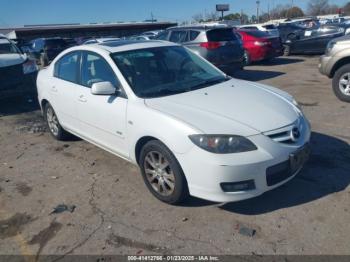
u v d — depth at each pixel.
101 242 3.26
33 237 3.41
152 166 3.80
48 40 21.67
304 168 4.33
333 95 7.94
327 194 3.74
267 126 3.39
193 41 10.14
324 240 3.07
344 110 6.69
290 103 4.03
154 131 3.59
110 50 4.52
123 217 3.61
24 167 5.03
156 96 3.98
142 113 3.77
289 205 3.60
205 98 3.89
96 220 3.59
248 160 3.20
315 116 6.42
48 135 6.36
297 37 15.91
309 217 3.39
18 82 8.34
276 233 3.20
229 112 3.56
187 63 4.75
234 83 4.52
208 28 10.02
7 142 6.15
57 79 5.43
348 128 5.65
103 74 4.46
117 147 4.34
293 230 3.22
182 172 3.48
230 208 3.61
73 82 5.05
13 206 3.99
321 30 15.13
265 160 3.25
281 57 16.06
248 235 3.20
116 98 4.17
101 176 4.54
